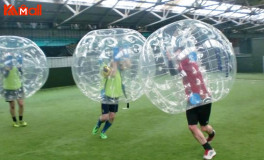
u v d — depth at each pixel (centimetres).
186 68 318
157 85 338
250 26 2750
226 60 338
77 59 440
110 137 464
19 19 1454
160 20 1962
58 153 396
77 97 968
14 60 514
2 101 926
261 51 1592
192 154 369
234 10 2167
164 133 476
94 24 1803
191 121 340
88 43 434
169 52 327
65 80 1359
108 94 416
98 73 426
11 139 474
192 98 321
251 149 376
